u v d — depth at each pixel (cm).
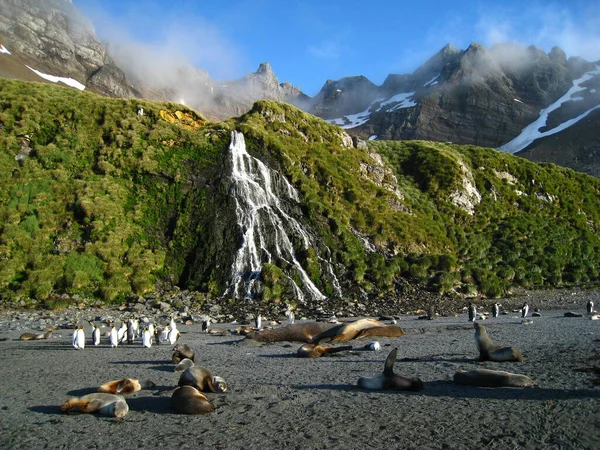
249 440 696
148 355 1708
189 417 829
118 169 4497
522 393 879
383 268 4294
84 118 4834
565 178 7831
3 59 10769
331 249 4328
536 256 5709
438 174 6494
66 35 14575
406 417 767
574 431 659
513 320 2783
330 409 840
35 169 4259
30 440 730
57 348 1936
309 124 5941
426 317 3055
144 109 5091
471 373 986
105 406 866
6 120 4550
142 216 4253
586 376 1005
